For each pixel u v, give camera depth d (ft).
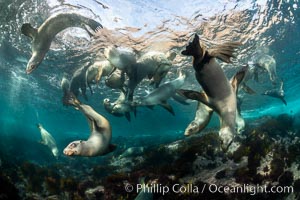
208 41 46.24
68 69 61.67
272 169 29.73
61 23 21.07
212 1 36.86
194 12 38.45
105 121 19.76
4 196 31.30
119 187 31.32
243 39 47.67
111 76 33.94
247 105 102.63
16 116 144.66
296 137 46.14
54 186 34.88
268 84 77.20
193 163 34.12
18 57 58.70
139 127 170.71
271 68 44.55
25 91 89.04
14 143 94.02
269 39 49.88
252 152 33.71
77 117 129.59
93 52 51.65
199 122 18.17
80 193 32.55
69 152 18.72
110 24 40.75
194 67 13.89
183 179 31.55
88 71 35.91
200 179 30.83
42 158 71.36
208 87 14.43
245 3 38.17
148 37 44.06
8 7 40.04
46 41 21.01
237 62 56.65
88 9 37.32
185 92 15.34
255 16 41.68
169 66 29.63
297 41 53.57
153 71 30.01
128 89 30.81
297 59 63.21
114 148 20.30
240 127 35.37
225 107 14.78
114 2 35.94
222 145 14.98
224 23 41.86
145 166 41.09
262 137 42.70
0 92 94.27
